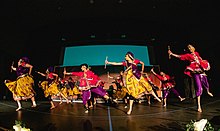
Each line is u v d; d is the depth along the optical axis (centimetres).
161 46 1142
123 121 388
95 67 1093
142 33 1154
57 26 1148
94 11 1065
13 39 1004
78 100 870
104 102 813
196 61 448
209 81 901
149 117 419
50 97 614
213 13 848
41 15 1045
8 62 974
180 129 307
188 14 999
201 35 962
